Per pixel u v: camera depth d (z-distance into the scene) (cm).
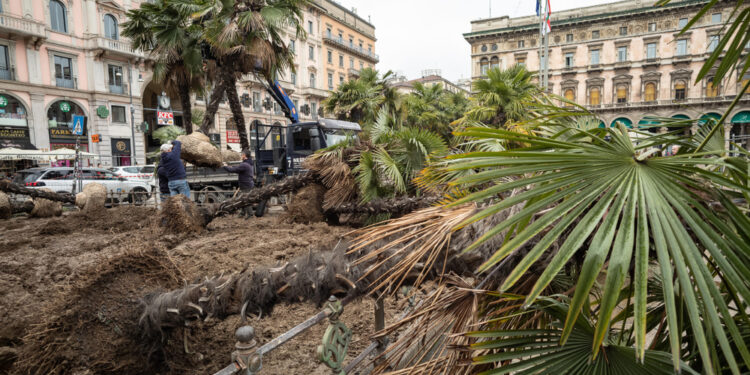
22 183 1228
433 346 139
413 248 156
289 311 312
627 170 117
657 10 3672
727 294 132
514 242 102
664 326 147
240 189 831
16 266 356
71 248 434
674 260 95
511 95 980
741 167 118
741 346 84
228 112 3478
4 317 242
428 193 492
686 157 122
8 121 2317
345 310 324
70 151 2133
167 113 2453
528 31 4316
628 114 3941
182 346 202
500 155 121
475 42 4597
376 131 666
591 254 99
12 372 155
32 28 2364
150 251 184
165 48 1136
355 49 4891
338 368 155
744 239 112
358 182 574
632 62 3900
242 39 1015
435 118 2191
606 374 118
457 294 133
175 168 680
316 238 447
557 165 117
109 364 155
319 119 1095
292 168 1121
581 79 4156
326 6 4503
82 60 2630
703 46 3591
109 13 2697
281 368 231
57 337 155
